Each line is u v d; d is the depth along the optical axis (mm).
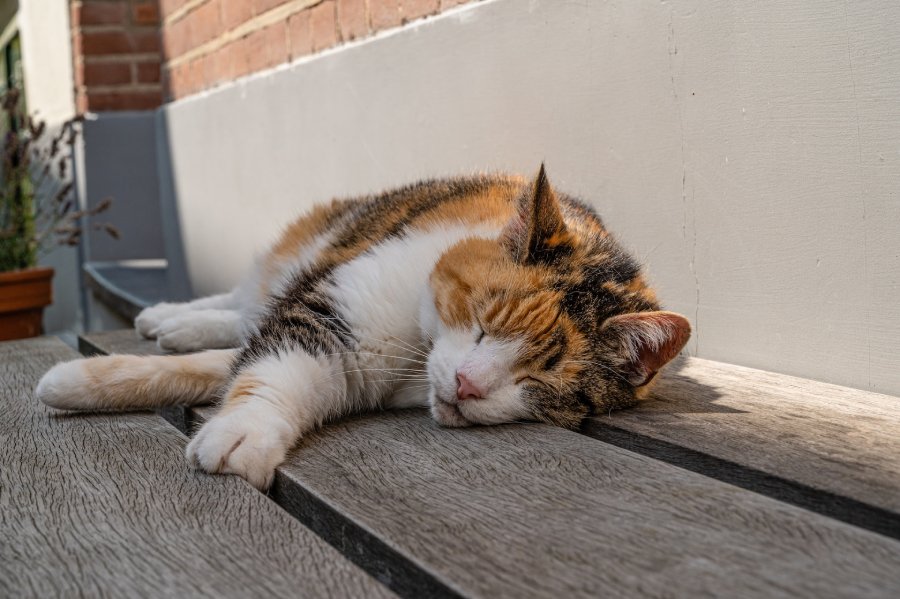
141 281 1663
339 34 1083
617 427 694
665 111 815
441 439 696
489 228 804
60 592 551
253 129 1277
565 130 876
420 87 983
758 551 563
